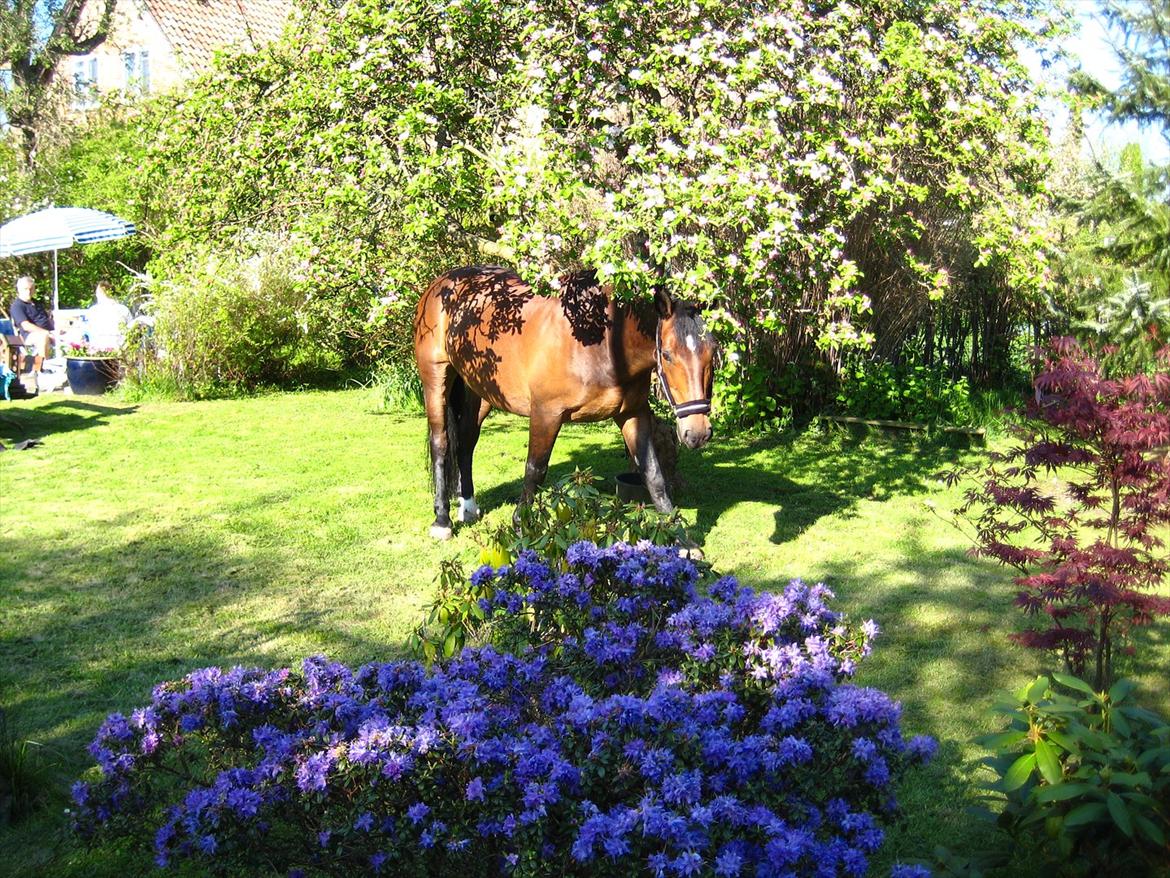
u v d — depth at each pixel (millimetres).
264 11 26297
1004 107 7305
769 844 2350
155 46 26172
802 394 11273
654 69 6461
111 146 20312
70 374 14031
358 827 2502
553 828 2541
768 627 3088
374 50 6809
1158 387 3895
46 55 24594
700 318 5699
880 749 2709
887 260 10172
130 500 8016
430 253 9250
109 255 20000
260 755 2877
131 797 2885
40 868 3395
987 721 4340
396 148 7016
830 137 6543
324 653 5055
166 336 13672
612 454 9594
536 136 6500
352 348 14891
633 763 2531
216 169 8047
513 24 6945
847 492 8297
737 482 8617
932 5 7902
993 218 7426
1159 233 9555
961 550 6711
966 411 10789
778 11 6629
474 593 3713
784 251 6109
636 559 3477
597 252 5566
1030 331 12312
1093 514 7270
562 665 3225
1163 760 2877
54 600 5801
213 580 6148
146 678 4777
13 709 4457
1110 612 4141
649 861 2303
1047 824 2982
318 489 8336
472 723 2639
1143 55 10656
